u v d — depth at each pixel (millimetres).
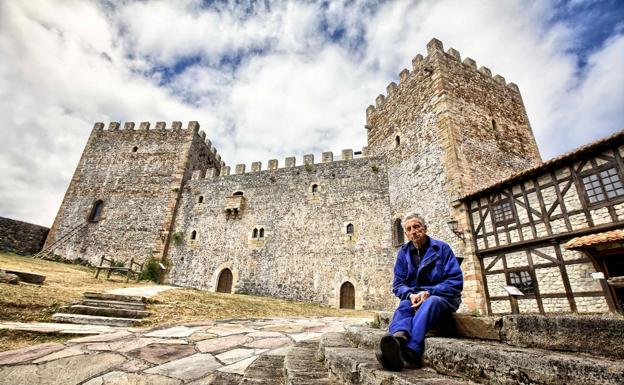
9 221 20969
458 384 1727
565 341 2014
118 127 27703
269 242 20125
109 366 3439
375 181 19453
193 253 21266
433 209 13875
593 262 7434
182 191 24047
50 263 16828
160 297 8523
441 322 2742
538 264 9008
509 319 2369
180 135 26312
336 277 17734
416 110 16750
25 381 2998
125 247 22000
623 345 1739
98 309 6504
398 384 1810
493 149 14648
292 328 6516
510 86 18078
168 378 3092
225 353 4109
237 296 12602
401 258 3062
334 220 19391
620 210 7531
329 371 2631
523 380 1704
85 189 24797
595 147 7969
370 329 3488
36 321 5684
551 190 9086
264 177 22672
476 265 10781
